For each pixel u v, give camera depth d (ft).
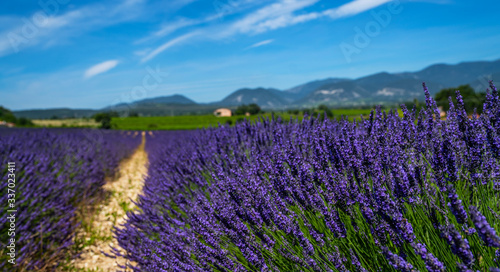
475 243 4.39
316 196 5.88
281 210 6.43
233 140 12.95
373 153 6.42
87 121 239.09
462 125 5.88
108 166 33.88
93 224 18.17
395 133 7.57
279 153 7.25
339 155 6.56
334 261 5.16
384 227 4.83
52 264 12.41
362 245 5.44
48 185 15.70
